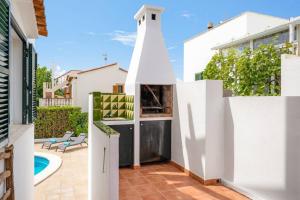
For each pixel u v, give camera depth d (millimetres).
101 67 23516
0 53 2809
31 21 5215
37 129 16875
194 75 17781
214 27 15734
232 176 6258
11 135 4180
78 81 22719
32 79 5938
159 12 8945
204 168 6520
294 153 4617
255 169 5523
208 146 6465
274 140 5051
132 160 8070
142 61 8398
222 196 5816
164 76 8555
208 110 6434
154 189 6293
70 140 15305
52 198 7656
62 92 32656
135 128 8055
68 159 12359
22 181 4637
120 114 9016
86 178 9594
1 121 2803
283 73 7375
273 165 5074
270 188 5141
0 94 2865
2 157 2793
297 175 4559
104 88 23578
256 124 5500
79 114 18219
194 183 6664
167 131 8516
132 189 6297
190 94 7258
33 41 6973
